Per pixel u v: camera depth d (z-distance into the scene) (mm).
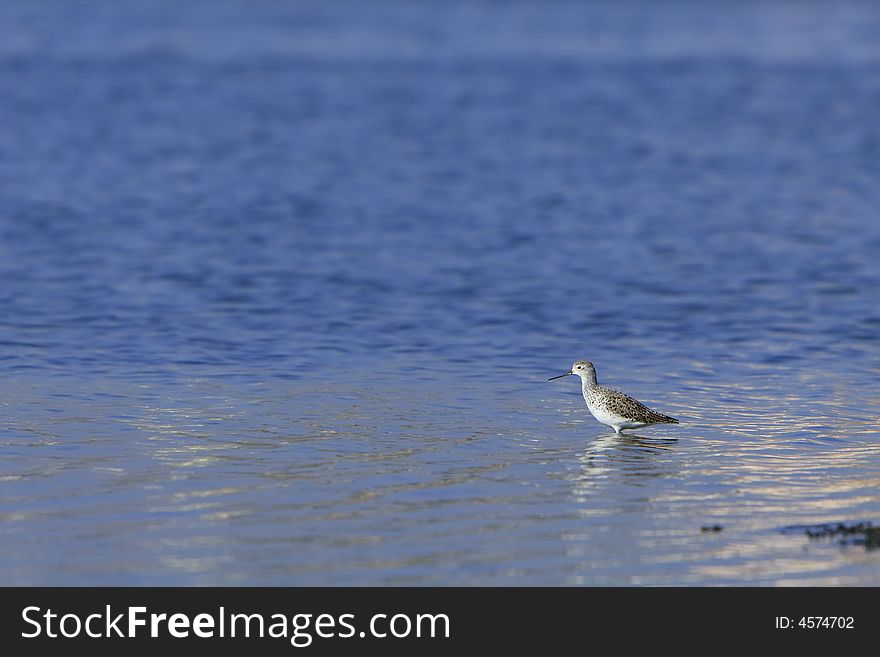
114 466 17859
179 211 43375
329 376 23922
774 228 41562
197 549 14867
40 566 14328
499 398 22453
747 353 26359
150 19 110812
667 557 14867
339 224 41656
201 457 18391
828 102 71812
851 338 27766
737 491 17219
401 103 70812
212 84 76500
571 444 19500
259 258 36125
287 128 63000
